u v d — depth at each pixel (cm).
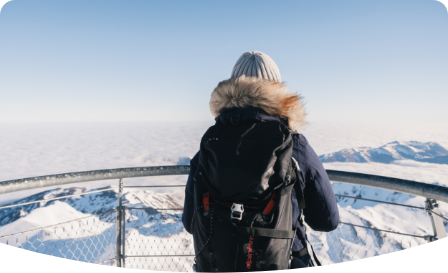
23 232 157
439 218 134
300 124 99
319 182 95
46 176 167
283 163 84
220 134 92
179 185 197
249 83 97
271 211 83
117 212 190
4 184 154
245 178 81
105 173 184
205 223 90
